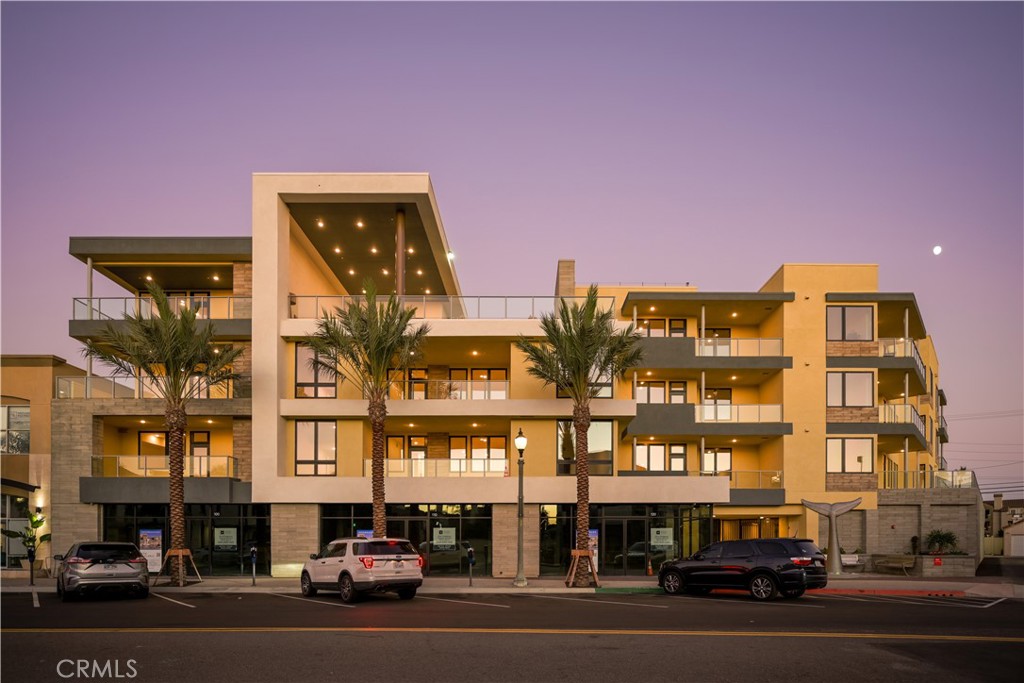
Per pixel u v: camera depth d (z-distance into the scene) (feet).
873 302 126.52
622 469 133.28
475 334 101.81
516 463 100.53
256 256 99.96
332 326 90.22
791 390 125.70
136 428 110.93
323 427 100.99
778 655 40.98
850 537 124.06
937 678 35.91
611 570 98.68
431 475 100.01
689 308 130.31
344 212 104.94
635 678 35.58
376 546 69.77
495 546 97.81
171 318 88.79
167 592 78.64
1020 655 41.50
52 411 100.83
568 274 138.82
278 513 97.50
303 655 40.70
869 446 125.29
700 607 64.64
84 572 69.92
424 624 52.60
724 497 99.25
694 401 134.10
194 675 36.14
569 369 87.61
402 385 104.42
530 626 51.60
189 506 99.25
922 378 137.69
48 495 102.89
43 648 42.93
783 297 126.72
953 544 117.08
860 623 53.88
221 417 101.50
